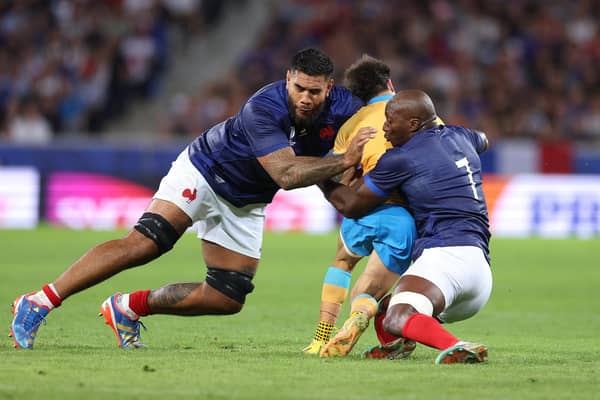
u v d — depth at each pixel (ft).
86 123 276.00
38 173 231.30
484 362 71.41
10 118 261.85
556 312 116.16
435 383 62.03
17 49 285.64
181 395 57.00
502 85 291.58
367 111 78.89
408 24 301.84
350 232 77.77
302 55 74.28
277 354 75.61
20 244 193.36
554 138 278.87
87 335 87.76
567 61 297.53
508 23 306.76
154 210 78.33
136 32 294.46
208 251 80.43
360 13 304.50
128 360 70.33
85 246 190.08
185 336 89.40
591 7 309.83
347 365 69.51
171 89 304.09
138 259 77.51
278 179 74.59
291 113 76.07
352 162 73.00
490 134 277.85
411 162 74.13
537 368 69.67
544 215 235.61
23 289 126.31
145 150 231.71
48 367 66.28
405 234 75.82
